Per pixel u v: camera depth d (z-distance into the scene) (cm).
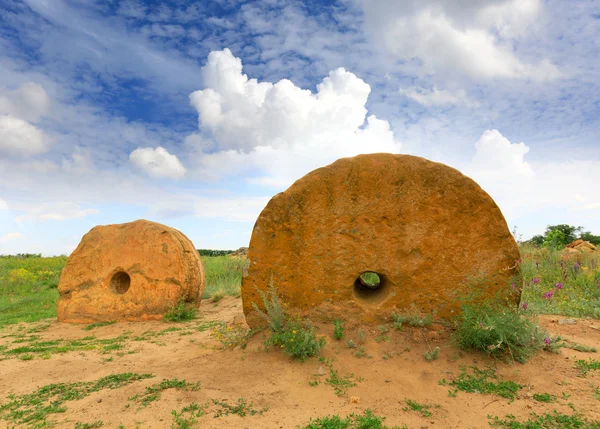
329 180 508
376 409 359
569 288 830
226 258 1892
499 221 480
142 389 398
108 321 838
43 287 1381
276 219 518
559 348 471
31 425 336
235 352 510
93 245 882
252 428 321
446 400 372
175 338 664
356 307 504
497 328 439
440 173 489
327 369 440
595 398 364
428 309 493
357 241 503
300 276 514
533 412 344
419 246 492
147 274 841
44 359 537
